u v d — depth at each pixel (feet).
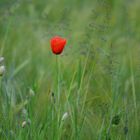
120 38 37.40
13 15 36.01
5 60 32.37
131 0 44.57
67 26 30.40
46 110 23.12
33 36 37.37
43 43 36.06
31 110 22.59
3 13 36.45
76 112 22.79
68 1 47.44
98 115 24.53
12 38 36.19
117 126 22.61
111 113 22.29
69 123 23.86
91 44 26.63
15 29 36.99
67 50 30.12
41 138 21.59
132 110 23.97
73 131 22.09
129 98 26.02
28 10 42.73
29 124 21.85
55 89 23.50
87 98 26.13
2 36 35.96
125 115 22.82
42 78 30.04
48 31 32.53
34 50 35.40
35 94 24.27
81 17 41.42
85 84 25.95
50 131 21.89
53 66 30.89
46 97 26.40
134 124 23.50
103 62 28.78
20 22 38.86
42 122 22.48
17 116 23.57
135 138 23.04
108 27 25.09
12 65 30.30
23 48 35.47
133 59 32.50
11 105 23.75
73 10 44.62
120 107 23.40
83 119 22.43
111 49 25.62
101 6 26.81
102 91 26.94
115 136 22.25
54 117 22.00
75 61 28.53
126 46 35.55
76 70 23.90
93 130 23.56
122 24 40.68
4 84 25.46
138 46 34.94
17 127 22.25
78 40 33.17
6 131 22.11
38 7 45.85
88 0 47.93
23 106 23.79
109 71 25.70
